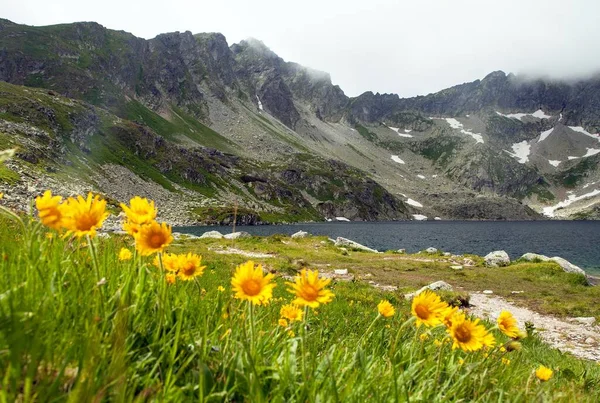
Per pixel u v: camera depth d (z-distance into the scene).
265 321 3.39
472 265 37.78
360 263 34.78
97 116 164.88
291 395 1.92
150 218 1.79
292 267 25.16
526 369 3.61
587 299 22.30
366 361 2.43
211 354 2.12
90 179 115.19
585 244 99.56
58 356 1.48
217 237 50.25
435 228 174.12
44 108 129.75
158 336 1.91
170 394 1.54
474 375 2.59
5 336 1.30
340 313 8.33
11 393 1.15
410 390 2.24
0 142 89.62
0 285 1.74
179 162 181.62
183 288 2.42
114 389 1.31
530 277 30.06
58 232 2.21
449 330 2.12
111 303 1.89
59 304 1.75
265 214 182.88
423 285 24.53
